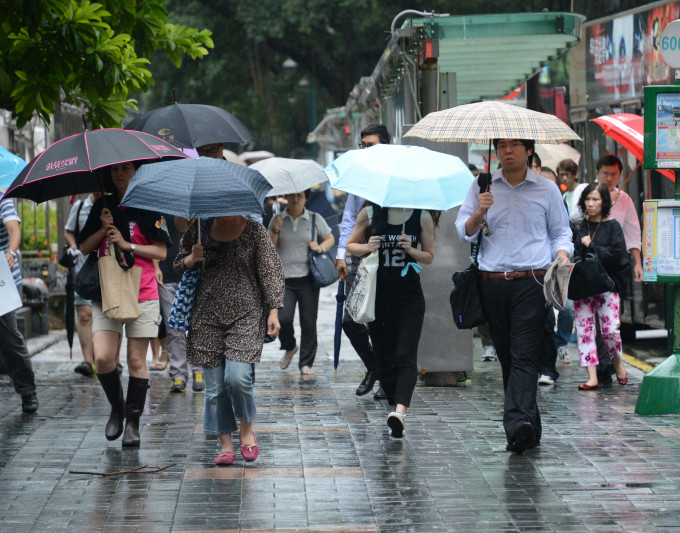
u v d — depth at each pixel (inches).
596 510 614.5
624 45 1470.2
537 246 760.3
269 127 4436.5
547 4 2306.8
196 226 717.3
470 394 1034.1
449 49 1295.5
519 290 756.6
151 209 666.2
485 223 759.7
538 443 784.9
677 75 927.7
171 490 667.4
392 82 1457.9
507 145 754.8
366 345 1017.5
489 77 1553.9
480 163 2031.3
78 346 1560.0
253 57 4237.2
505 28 1153.4
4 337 943.7
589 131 1624.0
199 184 675.4
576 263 994.7
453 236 1072.2
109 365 796.0
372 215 814.5
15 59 893.2
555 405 963.3
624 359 1298.0
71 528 590.2
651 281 922.1
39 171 743.7
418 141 1075.9
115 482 689.6
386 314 820.0
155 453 774.5
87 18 872.9
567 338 1249.4
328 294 2456.9
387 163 793.6
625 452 760.3
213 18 4001.0
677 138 917.2
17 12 850.8
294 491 661.9
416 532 576.7
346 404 981.2
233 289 714.8
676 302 920.9
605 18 1542.8
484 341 1286.9
